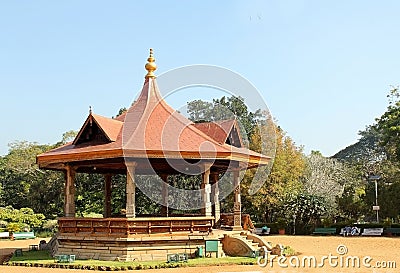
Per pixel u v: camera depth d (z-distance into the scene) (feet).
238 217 86.53
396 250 90.89
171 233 70.64
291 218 155.84
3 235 134.21
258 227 153.69
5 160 225.15
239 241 73.26
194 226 72.79
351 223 149.18
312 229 152.87
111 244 69.15
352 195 165.58
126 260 66.69
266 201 156.87
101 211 160.45
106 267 60.95
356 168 208.74
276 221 157.89
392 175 170.91
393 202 155.33
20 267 65.77
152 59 86.28
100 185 162.40
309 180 183.32
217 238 73.26
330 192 176.14
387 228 139.13
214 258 68.90
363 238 123.95
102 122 75.20
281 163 157.99
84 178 161.99
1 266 67.77
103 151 69.97
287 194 158.92
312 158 200.34
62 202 184.03
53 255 76.23
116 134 74.84
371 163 215.51
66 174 81.05
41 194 185.88
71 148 76.84
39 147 239.09
